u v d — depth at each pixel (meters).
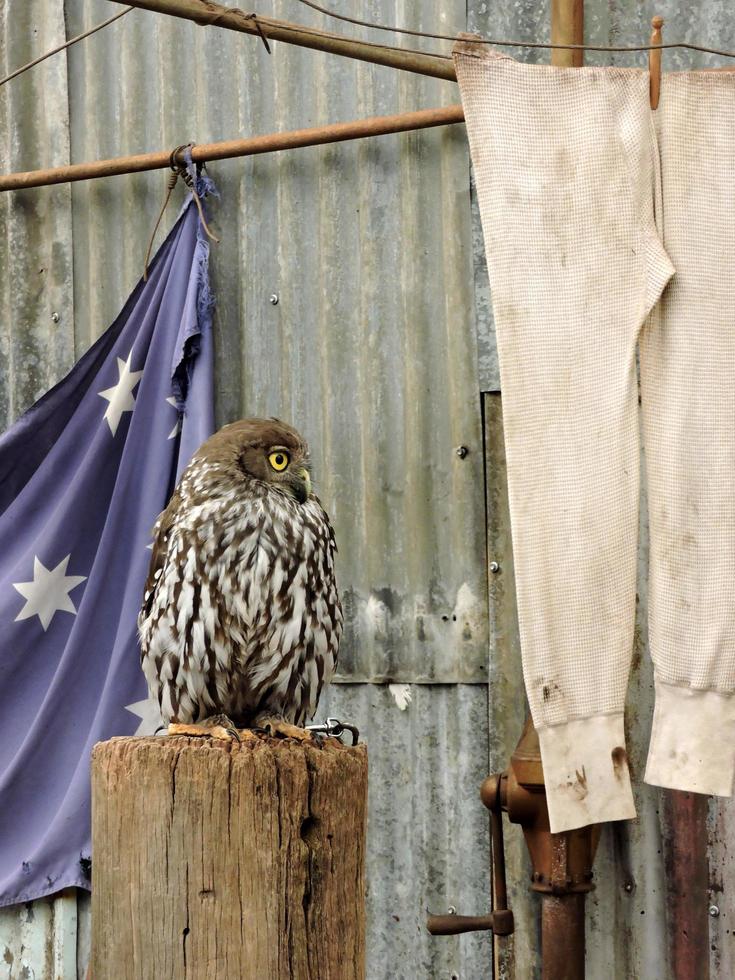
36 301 6.35
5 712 5.84
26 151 6.38
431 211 5.51
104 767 3.14
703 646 3.92
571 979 4.67
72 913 5.79
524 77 3.99
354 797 3.27
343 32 5.71
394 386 5.53
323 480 5.63
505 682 5.21
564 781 3.93
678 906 4.90
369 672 5.43
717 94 3.99
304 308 5.75
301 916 3.08
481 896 5.20
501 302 3.96
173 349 5.81
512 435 3.94
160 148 6.14
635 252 3.96
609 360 3.96
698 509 3.94
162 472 5.75
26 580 5.83
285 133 5.55
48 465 5.98
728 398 3.95
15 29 6.39
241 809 3.05
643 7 5.21
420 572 5.39
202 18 4.56
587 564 3.95
